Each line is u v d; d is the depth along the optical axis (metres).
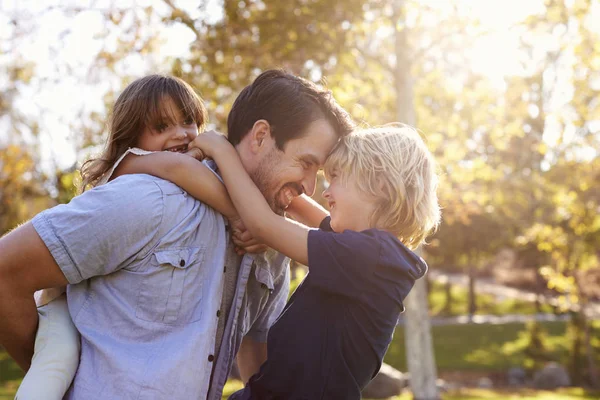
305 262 1.97
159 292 1.84
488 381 18.64
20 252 1.75
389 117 10.87
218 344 2.03
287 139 2.05
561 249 15.45
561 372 18.75
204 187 1.96
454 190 11.05
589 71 12.18
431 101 11.16
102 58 9.27
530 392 17.14
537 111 13.23
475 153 11.22
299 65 9.67
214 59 9.58
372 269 1.94
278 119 2.04
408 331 11.18
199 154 2.08
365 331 1.96
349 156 2.06
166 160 1.96
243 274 2.06
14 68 11.29
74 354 1.85
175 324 1.86
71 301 1.89
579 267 16.30
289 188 2.10
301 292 2.06
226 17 9.43
